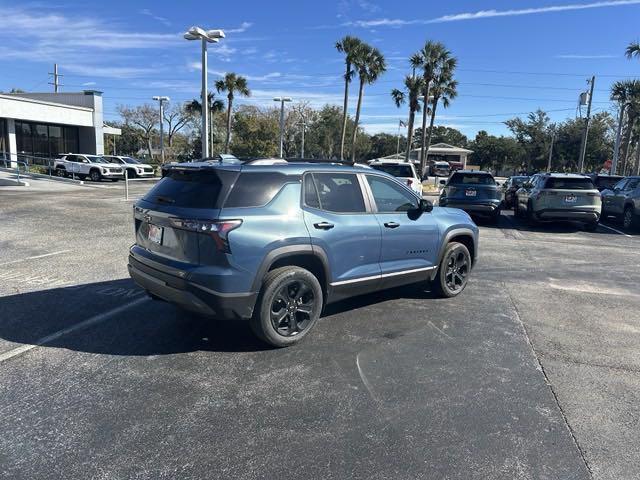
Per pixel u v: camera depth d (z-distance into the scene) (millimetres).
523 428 3363
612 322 5680
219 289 4090
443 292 6336
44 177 27703
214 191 4227
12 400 3547
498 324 5484
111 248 9078
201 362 4266
